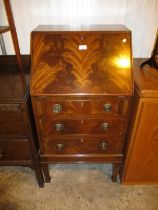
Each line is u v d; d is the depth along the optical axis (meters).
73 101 0.99
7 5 1.11
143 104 0.99
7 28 1.11
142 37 1.37
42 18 1.29
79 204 1.31
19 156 1.24
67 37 0.96
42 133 1.14
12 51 1.42
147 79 1.04
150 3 1.24
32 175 1.50
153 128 1.10
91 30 0.97
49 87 0.96
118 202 1.33
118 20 1.31
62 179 1.48
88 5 1.24
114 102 1.00
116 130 1.13
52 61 0.97
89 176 1.50
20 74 1.23
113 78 0.97
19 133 1.11
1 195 1.37
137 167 1.31
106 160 1.29
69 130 1.13
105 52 0.97
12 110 1.00
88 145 1.22
